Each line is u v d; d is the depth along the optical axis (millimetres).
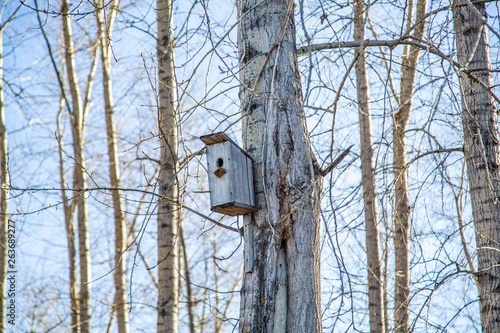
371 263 10453
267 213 5895
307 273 5660
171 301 10883
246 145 6270
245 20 6395
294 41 6359
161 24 10898
